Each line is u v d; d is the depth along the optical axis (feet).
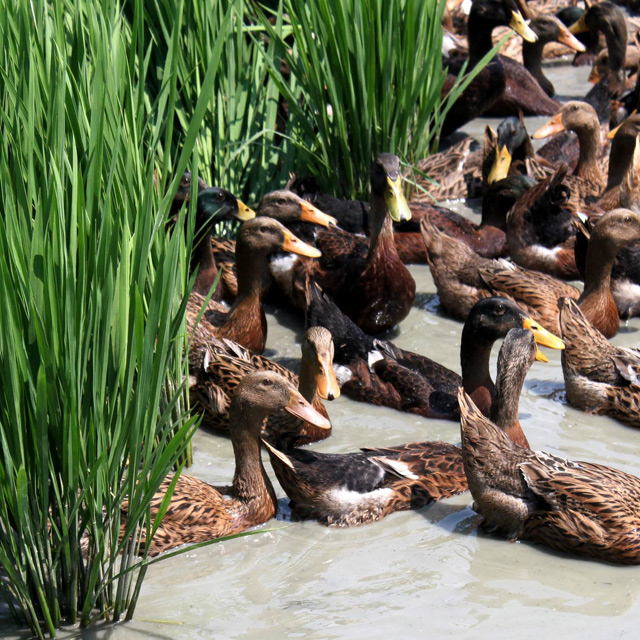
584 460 37.37
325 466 33.91
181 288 33.60
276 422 38.32
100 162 26.58
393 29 53.83
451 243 49.34
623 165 57.88
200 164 53.57
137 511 27.48
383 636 28.14
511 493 32.40
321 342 37.24
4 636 27.84
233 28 55.01
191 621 28.66
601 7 76.64
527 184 54.39
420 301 51.44
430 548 32.45
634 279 48.57
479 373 40.09
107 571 27.89
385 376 41.78
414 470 35.06
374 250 45.93
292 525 33.83
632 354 40.68
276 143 59.00
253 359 40.96
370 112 54.49
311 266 48.39
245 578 30.89
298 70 54.54
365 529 33.53
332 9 52.60
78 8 33.09
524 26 66.80
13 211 25.95
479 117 76.38
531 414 41.14
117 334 27.30
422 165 59.77
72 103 29.35
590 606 29.48
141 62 31.71
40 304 25.88
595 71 81.71
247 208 48.57
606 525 31.12
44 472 25.98
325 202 53.47
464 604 29.60
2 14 30.89
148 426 28.96
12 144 27.73
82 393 26.78
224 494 33.94
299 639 27.99
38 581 26.86
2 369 25.52
